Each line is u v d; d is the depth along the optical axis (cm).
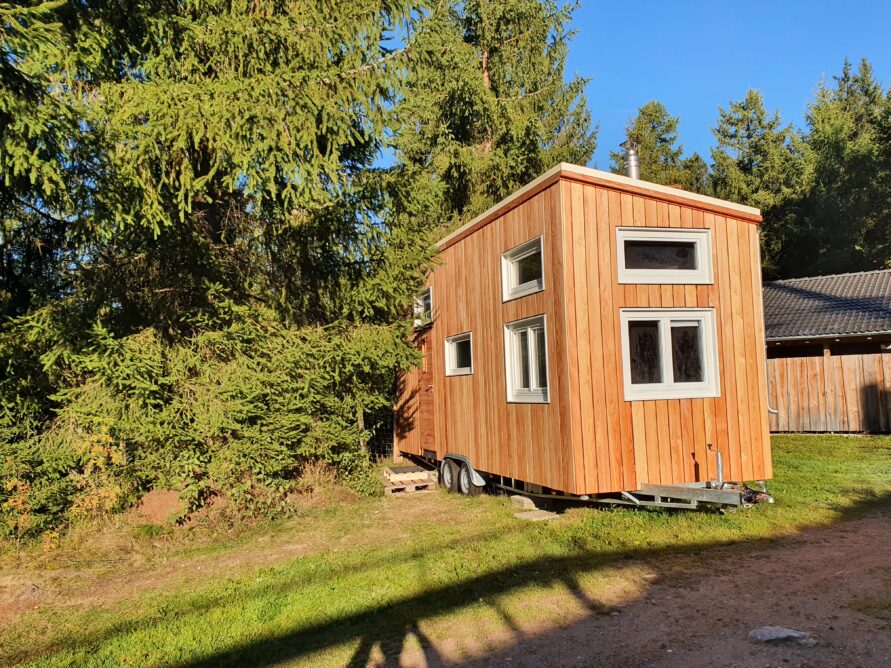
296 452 893
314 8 775
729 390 787
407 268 995
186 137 674
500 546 656
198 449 809
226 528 813
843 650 369
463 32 1809
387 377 1026
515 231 854
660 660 377
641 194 770
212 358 848
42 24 543
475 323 974
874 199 2675
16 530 754
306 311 961
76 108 631
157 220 699
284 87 704
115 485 798
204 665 423
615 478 725
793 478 930
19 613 554
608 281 747
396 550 686
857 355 1472
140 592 598
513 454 853
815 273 2905
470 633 445
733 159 3356
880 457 1110
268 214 884
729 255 807
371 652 426
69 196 680
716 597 475
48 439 793
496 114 1698
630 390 746
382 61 810
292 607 520
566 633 431
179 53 761
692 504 689
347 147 900
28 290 895
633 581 525
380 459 1400
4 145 568
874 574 501
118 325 835
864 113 3244
